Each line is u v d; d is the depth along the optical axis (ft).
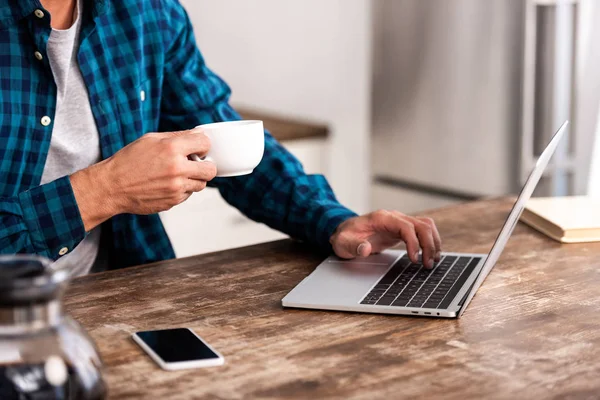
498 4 8.46
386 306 3.55
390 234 4.39
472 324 3.41
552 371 2.94
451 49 8.99
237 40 10.39
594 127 8.55
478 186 9.02
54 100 4.43
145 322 3.46
